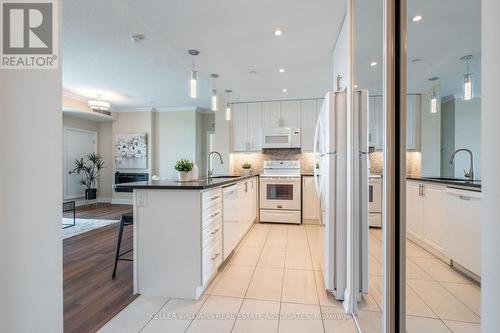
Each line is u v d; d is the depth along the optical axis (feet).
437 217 3.60
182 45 9.71
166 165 22.45
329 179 6.73
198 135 22.72
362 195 6.11
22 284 2.40
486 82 1.64
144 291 6.97
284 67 11.62
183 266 6.79
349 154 6.28
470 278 3.08
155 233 6.92
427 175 3.91
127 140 22.48
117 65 11.97
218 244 8.06
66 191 20.76
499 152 1.54
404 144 3.99
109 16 7.93
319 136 8.44
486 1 1.64
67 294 7.00
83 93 17.35
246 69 11.89
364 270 6.03
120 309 6.29
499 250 1.54
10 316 2.30
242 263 9.14
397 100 4.06
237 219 10.41
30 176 2.48
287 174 16.10
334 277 6.79
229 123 17.15
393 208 4.07
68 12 7.73
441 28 3.53
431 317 3.59
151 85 15.37
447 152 3.49
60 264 2.78
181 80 14.26
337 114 6.72
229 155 17.19
